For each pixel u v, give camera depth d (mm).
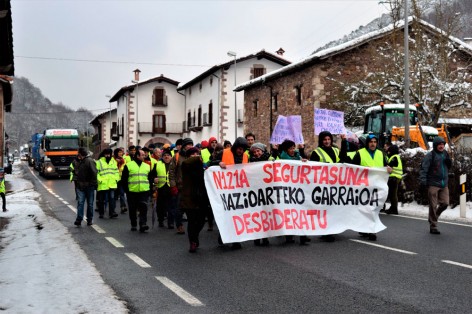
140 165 11781
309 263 7824
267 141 37344
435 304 5680
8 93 40375
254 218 9438
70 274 7184
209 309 5562
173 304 5750
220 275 7133
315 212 9852
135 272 7371
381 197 10219
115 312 5422
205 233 11344
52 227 12359
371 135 10641
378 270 7297
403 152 16922
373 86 29016
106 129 85562
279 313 5406
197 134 58000
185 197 8984
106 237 10844
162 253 8891
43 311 5465
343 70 30031
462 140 26953
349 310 5480
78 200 12883
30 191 26422
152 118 64812
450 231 11078
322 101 29797
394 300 5832
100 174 14820
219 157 10750
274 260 8086
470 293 6109
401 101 28266
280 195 9633
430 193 10750
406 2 20172
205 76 53969
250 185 9469
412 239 10008
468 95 29156
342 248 9070
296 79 32625
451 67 31422
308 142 30844
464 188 13523
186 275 7160
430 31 30219
